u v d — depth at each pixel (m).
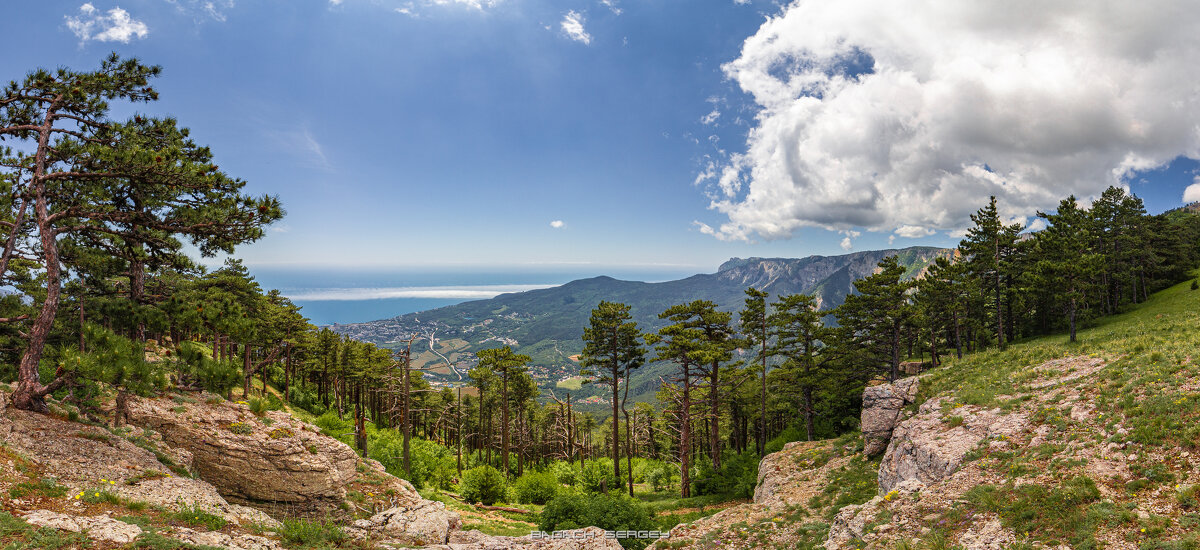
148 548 9.27
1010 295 57.62
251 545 11.19
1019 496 13.30
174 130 17.80
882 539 13.64
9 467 11.00
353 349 61.81
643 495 40.00
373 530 16.88
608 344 40.94
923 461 18.95
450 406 68.38
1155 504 11.31
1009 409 19.70
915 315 40.94
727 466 37.31
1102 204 66.50
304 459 16.64
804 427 47.06
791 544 17.59
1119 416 15.69
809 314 43.06
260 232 16.94
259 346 52.53
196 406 17.28
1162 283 64.56
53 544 8.45
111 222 16.72
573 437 66.06
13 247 16.33
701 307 37.78
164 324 16.86
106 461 13.02
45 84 15.83
